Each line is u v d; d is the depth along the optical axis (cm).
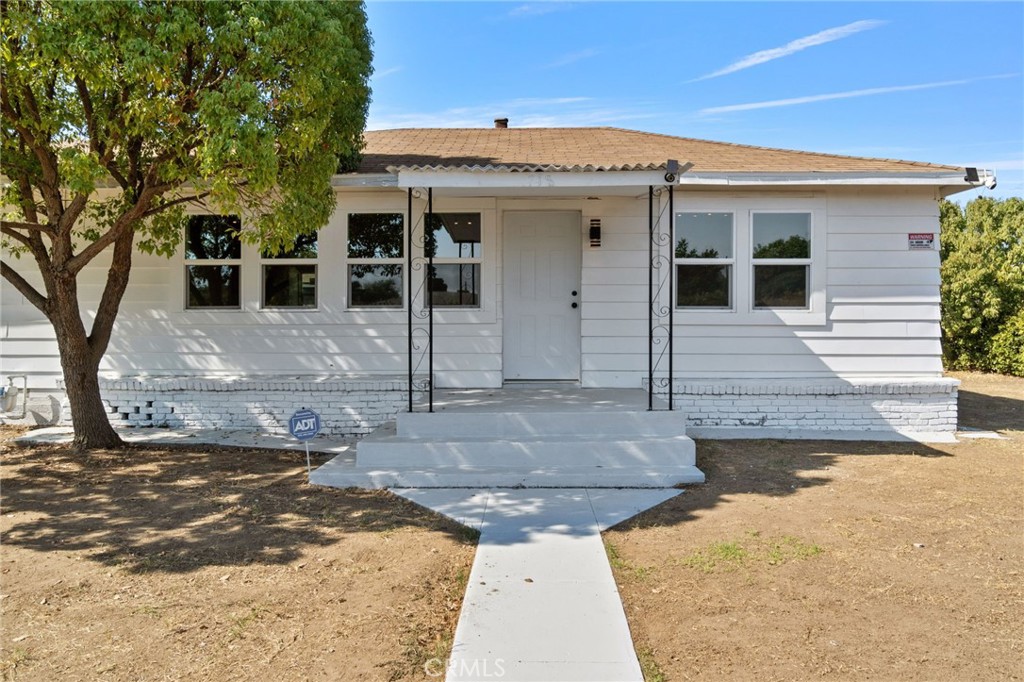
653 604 396
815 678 318
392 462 676
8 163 701
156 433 880
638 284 898
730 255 895
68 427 920
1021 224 2008
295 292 917
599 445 674
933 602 397
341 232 904
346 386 884
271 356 915
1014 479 666
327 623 374
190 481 669
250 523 543
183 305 916
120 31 563
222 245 915
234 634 362
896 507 576
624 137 1140
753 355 895
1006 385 1454
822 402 885
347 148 774
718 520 543
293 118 644
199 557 471
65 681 318
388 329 907
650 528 528
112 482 664
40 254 775
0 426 927
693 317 894
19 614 387
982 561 458
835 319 892
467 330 899
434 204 900
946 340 1759
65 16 554
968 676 319
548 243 912
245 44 595
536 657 338
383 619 379
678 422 701
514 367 916
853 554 469
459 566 456
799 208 886
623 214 896
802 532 513
